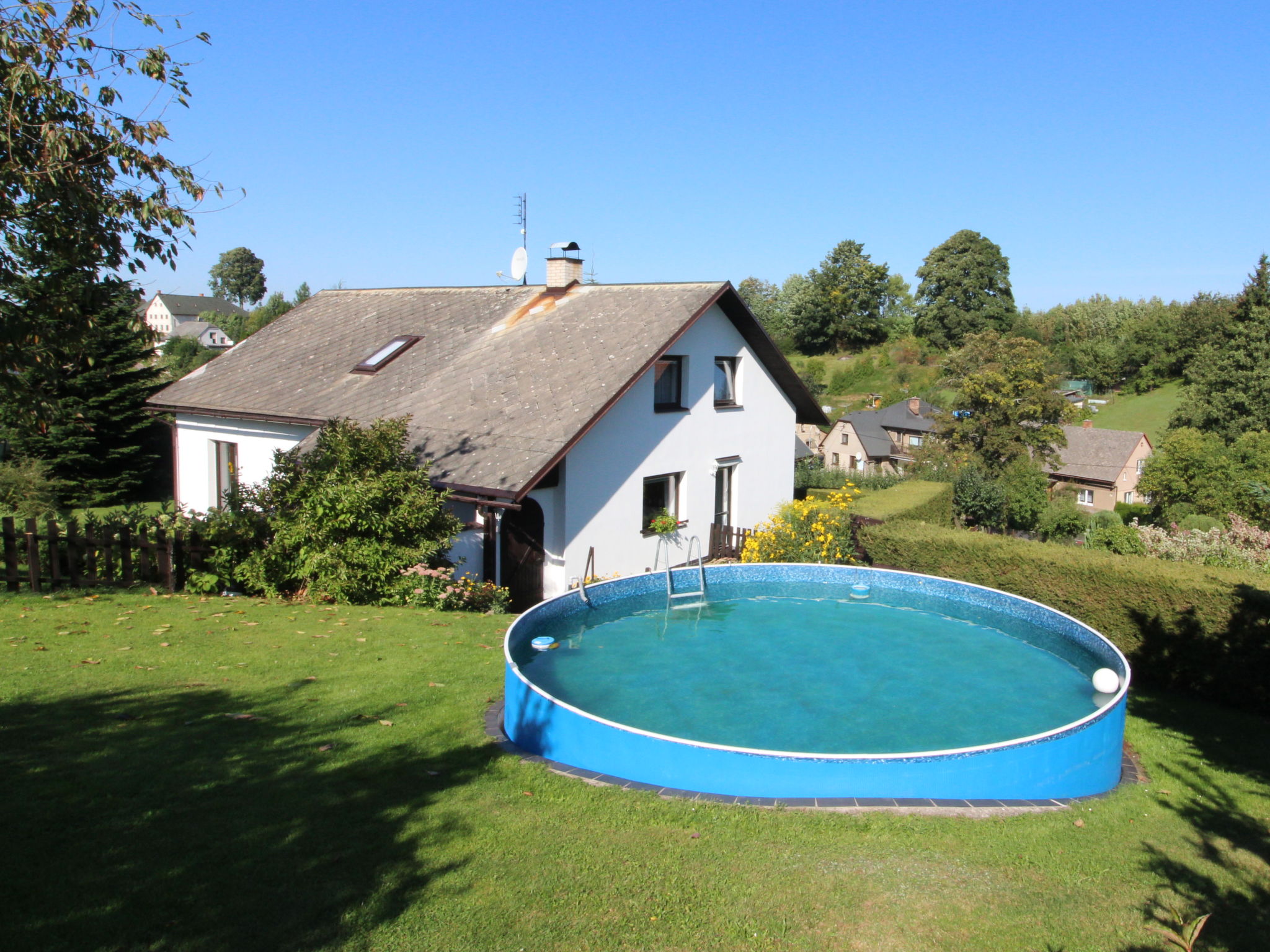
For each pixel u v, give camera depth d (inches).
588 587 472.4
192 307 4532.5
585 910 184.1
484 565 563.8
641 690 359.6
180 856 193.9
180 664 355.3
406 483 496.1
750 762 250.8
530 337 699.4
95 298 361.4
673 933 177.3
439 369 692.1
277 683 335.9
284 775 244.1
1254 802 278.7
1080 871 216.5
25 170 319.6
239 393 748.0
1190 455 1720.0
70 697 305.9
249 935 166.4
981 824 238.1
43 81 317.7
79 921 166.9
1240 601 403.5
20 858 188.7
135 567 509.7
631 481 637.9
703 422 713.6
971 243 3631.9
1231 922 195.6
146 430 1149.7
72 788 225.5
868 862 211.2
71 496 1072.2
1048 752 266.7
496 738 291.7
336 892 183.6
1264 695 396.5
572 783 253.6
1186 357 3334.2
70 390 1039.6
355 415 644.7
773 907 189.0
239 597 495.8
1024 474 1769.2
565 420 558.3
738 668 390.0
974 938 181.8
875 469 1480.1
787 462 842.8
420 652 390.9
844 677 378.3
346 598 486.9
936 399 2728.8
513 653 394.3
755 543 649.6
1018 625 462.6
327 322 867.4
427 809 228.4
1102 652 394.6
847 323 3759.8
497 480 518.3
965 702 349.4
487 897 186.5
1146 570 449.7
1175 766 313.6
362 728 289.3
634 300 701.9
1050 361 2381.9
